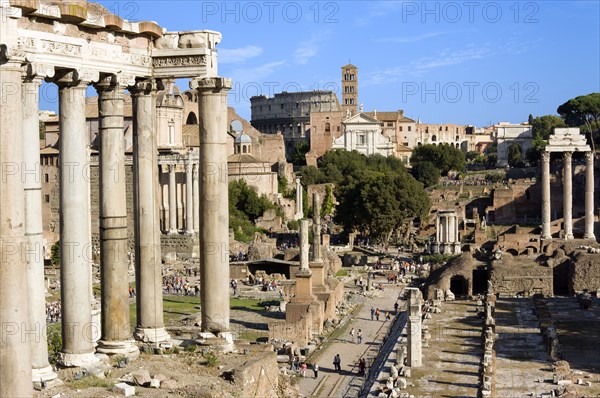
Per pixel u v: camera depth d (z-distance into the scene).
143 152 43.03
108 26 39.62
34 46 36.03
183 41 42.94
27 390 30.42
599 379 83.50
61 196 38.34
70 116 38.34
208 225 43.06
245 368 39.81
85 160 38.81
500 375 85.12
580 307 134.00
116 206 41.34
